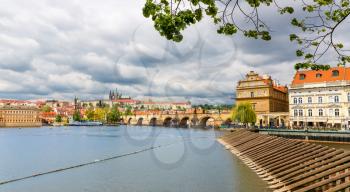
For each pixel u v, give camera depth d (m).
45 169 39.25
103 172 36.59
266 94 126.94
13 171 37.81
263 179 28.59
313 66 11.53
